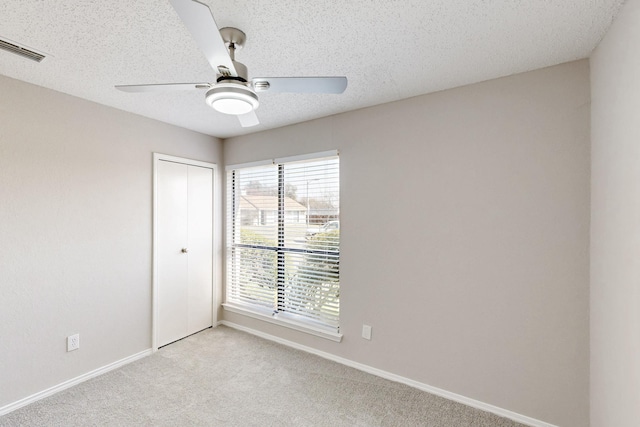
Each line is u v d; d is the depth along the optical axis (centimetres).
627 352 126
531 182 187
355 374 245
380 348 243
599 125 157
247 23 143
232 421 189
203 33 110
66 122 224
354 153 257
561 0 127
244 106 149
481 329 202
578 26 144
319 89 154
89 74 196
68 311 225
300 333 289
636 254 118
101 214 245
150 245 280
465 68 186
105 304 247
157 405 204
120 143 257
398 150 235
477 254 204
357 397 214
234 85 141
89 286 237
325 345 273
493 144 199
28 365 204
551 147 181
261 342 304
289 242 305
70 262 226
